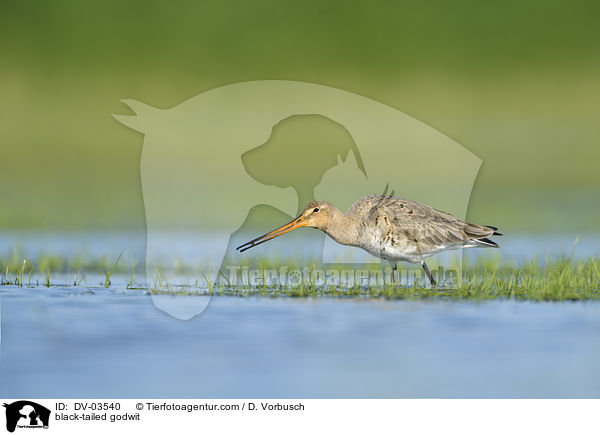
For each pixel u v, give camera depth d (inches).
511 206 1087.6
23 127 1473.9
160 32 1699.1
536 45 1738.4
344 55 1681.8
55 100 1544.0
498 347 482.6
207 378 437.1
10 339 491.2
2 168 1302.9
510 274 681.6
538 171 1338.6
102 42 1678.2
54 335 500.4
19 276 671.8
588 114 1549.0
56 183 1220.5
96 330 514.0
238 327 521.7
